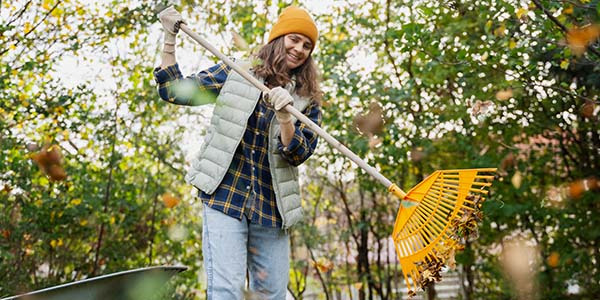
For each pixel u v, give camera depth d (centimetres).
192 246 573
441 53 381
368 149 466
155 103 500
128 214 516
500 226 523
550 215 460
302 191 604
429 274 249
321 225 609
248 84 272
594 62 327
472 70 393
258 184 269
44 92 451
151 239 527
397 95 446
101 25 464
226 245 258
